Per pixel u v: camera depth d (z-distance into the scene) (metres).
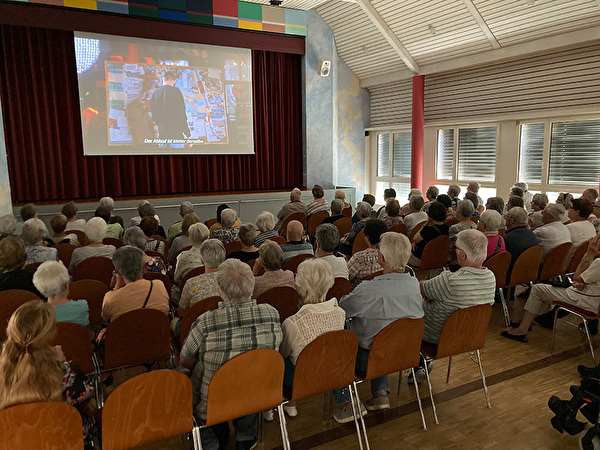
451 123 9.09
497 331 3.98
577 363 3.37
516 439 2.49
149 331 2.44
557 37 6.82
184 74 8.30
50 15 7.05
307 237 6.50
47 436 1.50
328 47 9.66
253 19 8.66
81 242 4.89
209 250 2.76
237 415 1.97
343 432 2.58
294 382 2.10
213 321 1.95
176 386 1.78
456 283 2.58
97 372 2.40
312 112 9.66
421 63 9.11
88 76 7.57
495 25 7.26
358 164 11.36
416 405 2.84
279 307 2.75
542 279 4.04
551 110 7.29
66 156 7.80
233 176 9.28
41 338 1.48
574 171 7.29
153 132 8.19
